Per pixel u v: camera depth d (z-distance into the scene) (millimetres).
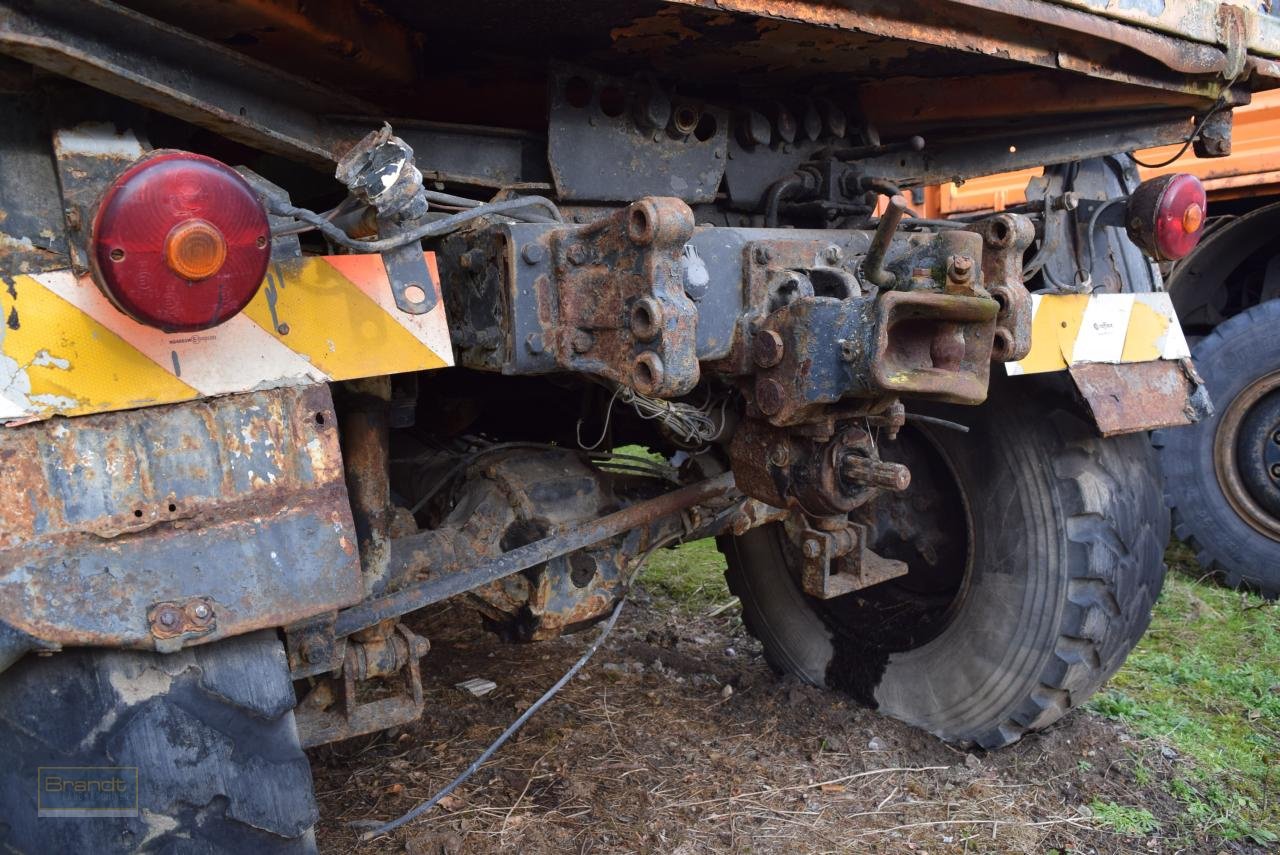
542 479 2355
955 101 2752
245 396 1524
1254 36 2418
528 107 2572
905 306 1785
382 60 2010
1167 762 2988
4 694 1420
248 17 1673
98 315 1406
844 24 1771
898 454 3146
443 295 2055
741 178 2629
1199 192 2529
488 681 3352
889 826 2590
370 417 2010
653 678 3467
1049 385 2771
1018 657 2854
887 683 3160
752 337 1960
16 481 1351
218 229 1309
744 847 2459
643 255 1698
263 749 1540
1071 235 2754
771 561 3398
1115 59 2242
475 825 2469
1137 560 2812
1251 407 4637
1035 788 2811
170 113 1555
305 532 1538
